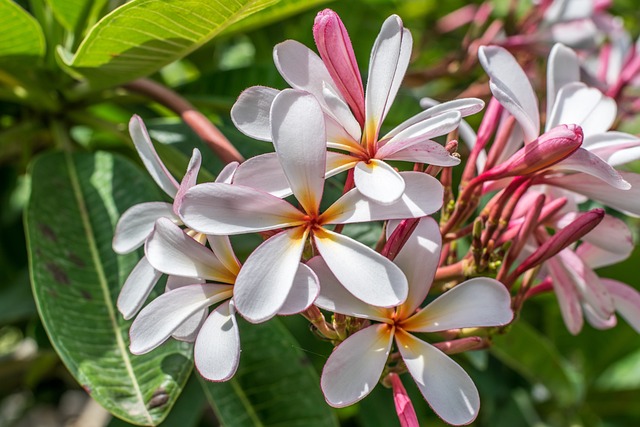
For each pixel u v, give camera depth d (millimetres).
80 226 538
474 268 476
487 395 732
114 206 545
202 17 480
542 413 816
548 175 469
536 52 693
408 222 418
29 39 545
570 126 437
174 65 824
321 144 409
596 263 504
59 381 877
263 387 537
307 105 410
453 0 888
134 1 472
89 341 487
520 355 685
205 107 621
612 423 828
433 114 424
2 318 724
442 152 415
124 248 453
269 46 804
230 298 425
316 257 414
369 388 414
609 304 480
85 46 503
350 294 417
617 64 701
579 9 695
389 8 835
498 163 484
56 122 613
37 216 534
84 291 508
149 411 462
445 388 417
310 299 398
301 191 413
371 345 421
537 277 516
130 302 436
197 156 414
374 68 426
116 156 562
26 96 603
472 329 479
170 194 450
